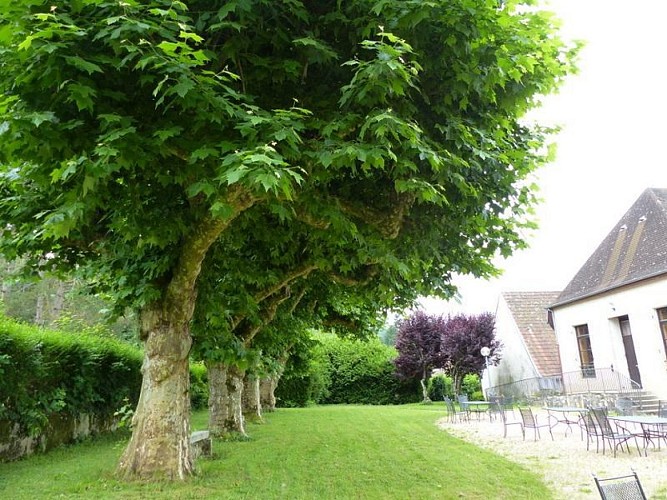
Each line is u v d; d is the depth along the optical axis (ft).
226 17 14.71
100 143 12.49
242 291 26.30
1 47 12.40
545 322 86.22
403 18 14.29
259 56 16.15
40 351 30.37
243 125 12.98
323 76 17.01
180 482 20.03
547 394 67.36
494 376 95.66
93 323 73.15
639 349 55.88
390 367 99.55
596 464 25.68
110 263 22.56
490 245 26.45
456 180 17.07
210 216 18.39
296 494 19.04
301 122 14.96
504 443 34.01
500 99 18.04
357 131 16.01
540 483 21.26
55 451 30.99
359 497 18.76
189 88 12.10
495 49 15.62
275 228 23.89
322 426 44.34
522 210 24.36
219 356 24.82
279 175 11.41
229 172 11.43
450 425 45.96
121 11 12.64
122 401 41.52
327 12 16.20
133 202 17.33
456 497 18.84
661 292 52.80
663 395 52.29
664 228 58.03
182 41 13.89
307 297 42.55
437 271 29.86
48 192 17.93
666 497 18.69
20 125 11.84
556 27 17.85
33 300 79.56
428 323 93.91
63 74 12.42
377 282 30.50
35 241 21.31
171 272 21.99
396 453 29.09
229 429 35.37
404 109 15.79
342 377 99.30
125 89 14.24
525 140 22.91
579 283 70.03
